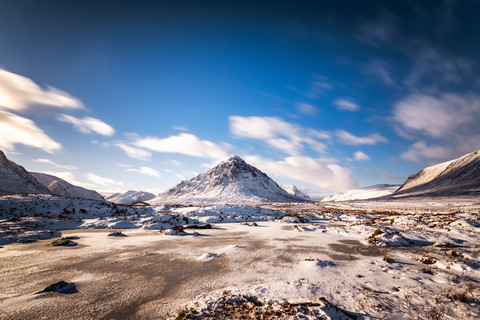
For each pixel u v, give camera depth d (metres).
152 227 23.80
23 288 7.93
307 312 5.82
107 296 7.29
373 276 9.00
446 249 13.53
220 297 6.75
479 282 8.14
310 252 13.20
